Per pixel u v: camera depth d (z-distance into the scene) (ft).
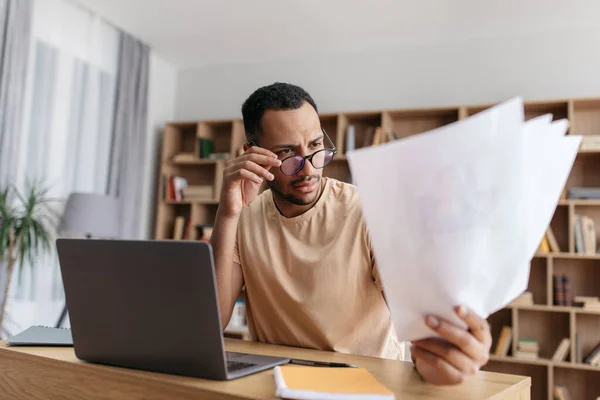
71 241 2.87
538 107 12.71
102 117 13.66
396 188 2.14
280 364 2.98
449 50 13.93
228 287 4.21
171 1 12.46
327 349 4.16
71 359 2.97
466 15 12.46
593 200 11.73
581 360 11.73
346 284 4.17
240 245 4.57
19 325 11.47
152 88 15.94
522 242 2.26
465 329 2.30
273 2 12.21
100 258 2.77
